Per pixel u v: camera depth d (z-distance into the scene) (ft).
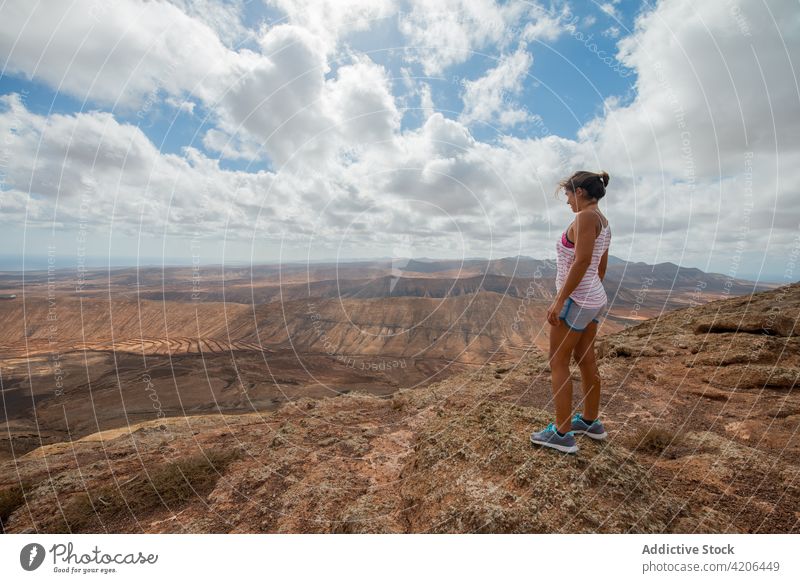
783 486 11.44
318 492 13.47
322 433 19.71
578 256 10.04
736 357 24.62
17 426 213.25
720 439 15.20
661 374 25.34
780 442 14.85
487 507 10.05
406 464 14.49
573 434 12.40
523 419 13.66
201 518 12.83
